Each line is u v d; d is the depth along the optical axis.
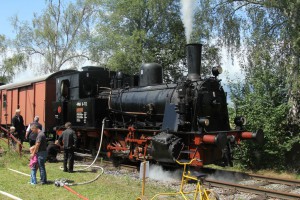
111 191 8.81
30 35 37.28
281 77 13.23
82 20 36.59
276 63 13.59
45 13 36.88
